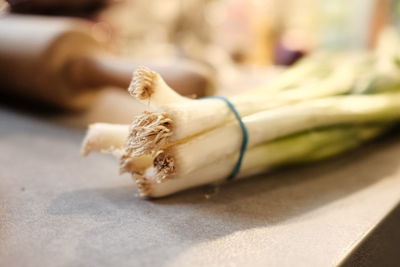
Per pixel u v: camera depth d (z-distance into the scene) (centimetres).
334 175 30
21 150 33
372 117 33
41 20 46
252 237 22
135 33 81
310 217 24
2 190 26
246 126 25
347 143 33
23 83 43
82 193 26
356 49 94
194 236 22
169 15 81
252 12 89
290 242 21
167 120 22
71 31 42
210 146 24
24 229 21
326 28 96
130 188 27
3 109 46
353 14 93
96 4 58
